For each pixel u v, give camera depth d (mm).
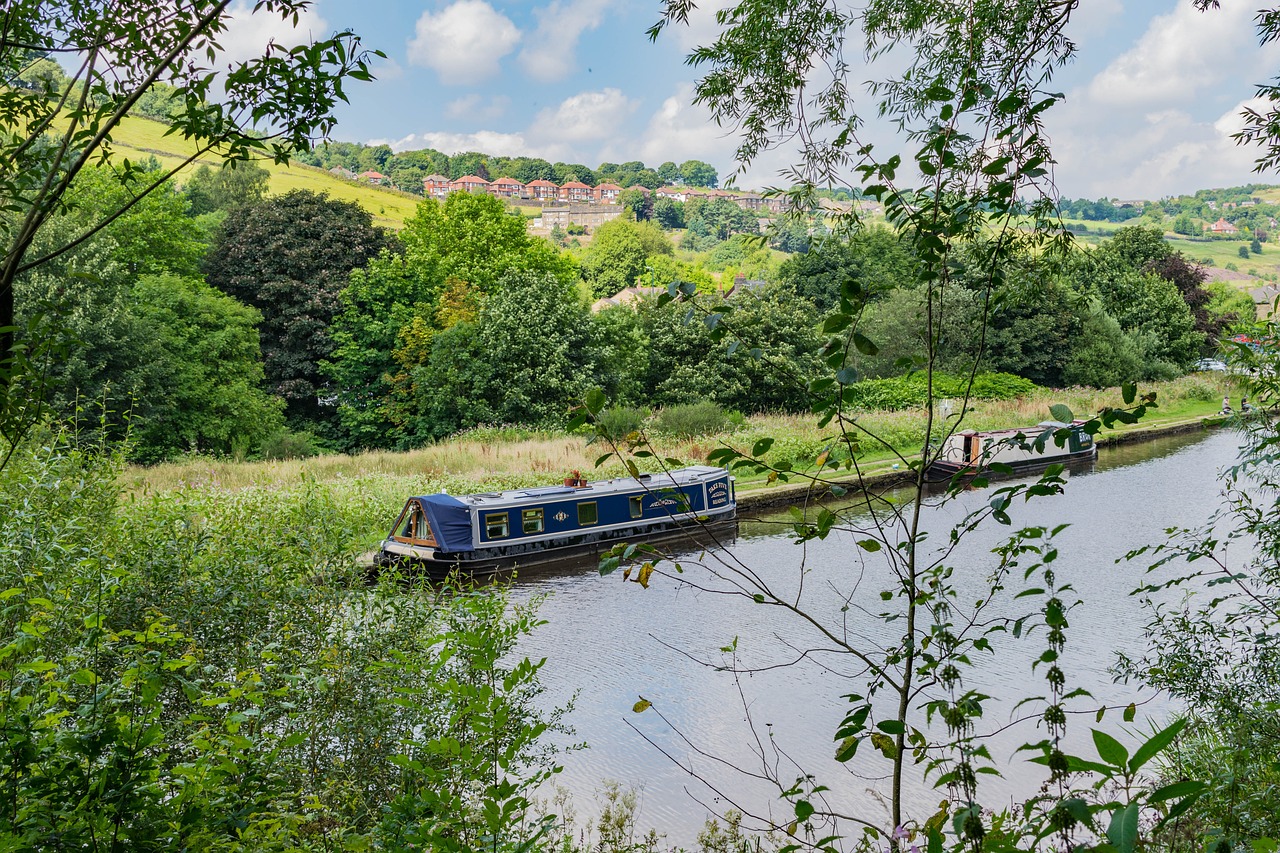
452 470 31031
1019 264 4418
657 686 14781
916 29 6570
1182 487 32531
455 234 55562
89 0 5141
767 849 7473
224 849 3871
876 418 39969
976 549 22000
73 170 4559
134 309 39844
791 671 15234
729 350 3699
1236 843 3406
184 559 8336
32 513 7898
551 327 44406
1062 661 14695
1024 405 47219
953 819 2979
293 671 6980
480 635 4668
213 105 4777
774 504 28516
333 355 49375
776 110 7363
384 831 4094
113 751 3682
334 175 125500
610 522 25078
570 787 11219
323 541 9352
